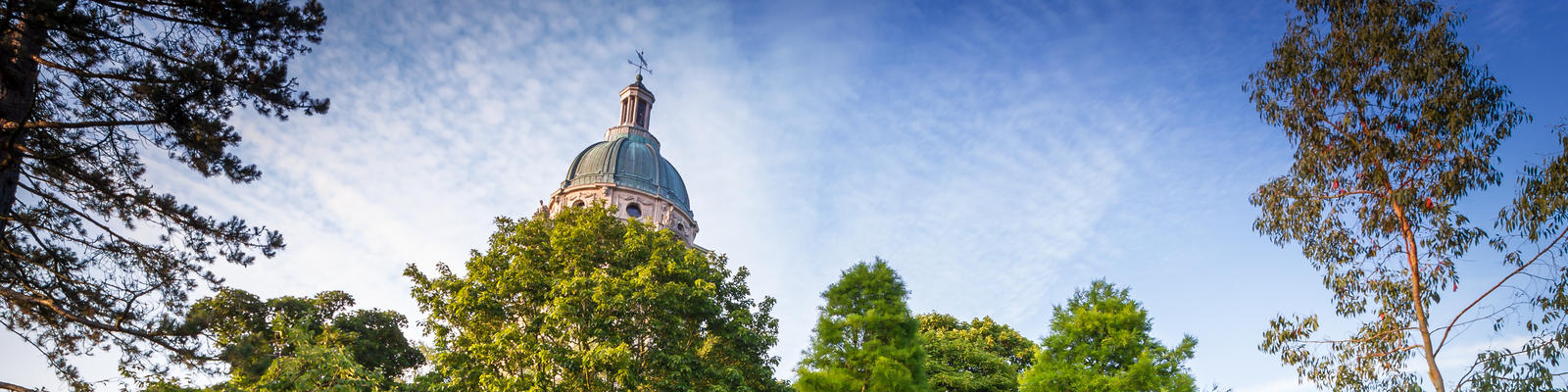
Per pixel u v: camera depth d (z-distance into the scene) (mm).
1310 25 29391
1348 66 28297
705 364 38750
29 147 21938
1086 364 42656
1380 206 28078
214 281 24578
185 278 24188
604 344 36594
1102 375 41281
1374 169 28156
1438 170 27234
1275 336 29109
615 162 72500
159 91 21625
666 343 38844
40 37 20844
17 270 22562
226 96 22719
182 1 21938
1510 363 25266
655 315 39125
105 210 24109
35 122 21156
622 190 70250
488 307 38656
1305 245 29359
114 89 21969
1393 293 27625
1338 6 28688
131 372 23781
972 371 60031
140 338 22859
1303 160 28984
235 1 21922
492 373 37062
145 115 22391
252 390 27234
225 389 26672
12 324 23203
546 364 35750
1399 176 28016
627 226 44938
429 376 40125
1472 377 25734
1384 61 27953
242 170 23875
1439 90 27000
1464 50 27125
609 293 37625
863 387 39750
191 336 23281
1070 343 43438
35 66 21609
